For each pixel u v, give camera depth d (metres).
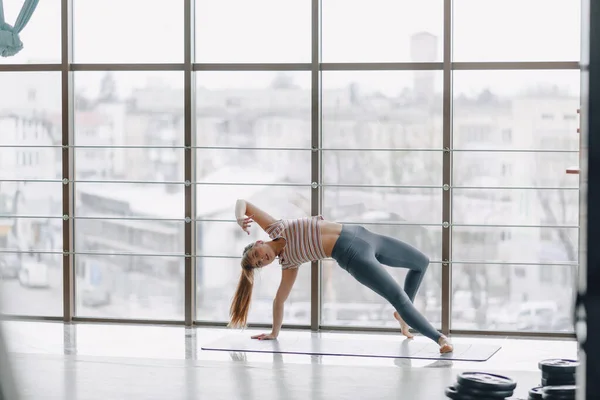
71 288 7.24
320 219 6.30
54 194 7.24
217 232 7.10
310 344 6.23
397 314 6.52
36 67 7.17
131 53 7.15
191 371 4.52
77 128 7.24
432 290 6.87
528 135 6.74
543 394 2.82
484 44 6.75
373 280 5.99
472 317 6.86
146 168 7.18
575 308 1.12
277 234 6.21
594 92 1.09
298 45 6.96
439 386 4.26
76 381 4.16
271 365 4.79
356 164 6.94
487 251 6.82
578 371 1.11
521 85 6.73
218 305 7.15
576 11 6.64
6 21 7.11
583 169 1.10
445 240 6.79
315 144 6.90
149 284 7.23
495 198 6.79
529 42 6.70
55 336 6.57
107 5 7.15
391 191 6.91
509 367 5.50
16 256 7.32
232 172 7.07
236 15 7.02
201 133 7.10
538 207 6.75
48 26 7.16
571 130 6.70
